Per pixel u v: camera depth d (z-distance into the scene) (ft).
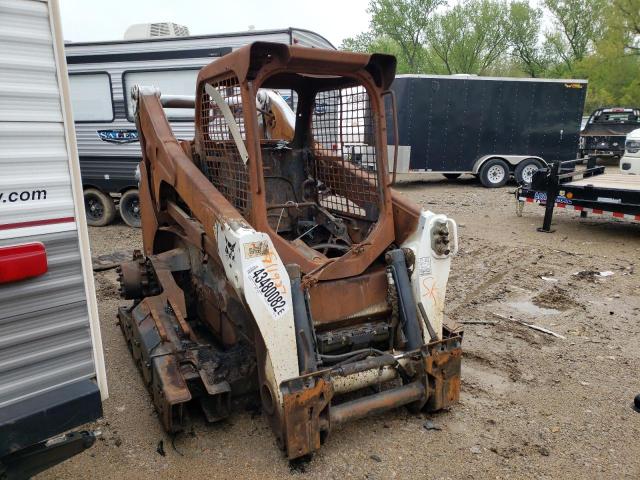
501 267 22.02
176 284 13.34
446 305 17.89
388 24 121.70
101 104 30.14
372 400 10.09
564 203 27.04
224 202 10.47
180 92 29.04
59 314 7.29
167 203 14.51
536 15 120.88
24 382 7.06
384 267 11.33
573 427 10.91
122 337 15.37
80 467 9.66
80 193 7.35
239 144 10.49
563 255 23.49
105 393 7.95
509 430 10.79
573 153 46.60
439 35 122.42
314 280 9.95
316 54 9.67
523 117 45.29
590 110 109.50
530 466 9.70
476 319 16.66
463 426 10.91
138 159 29.91
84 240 7.45
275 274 9.29
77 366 7.54
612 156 66.13
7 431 6.62
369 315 10.92
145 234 16.26
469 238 26.86
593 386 12.53
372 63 10.50
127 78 29.50
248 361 10.88
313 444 9.41
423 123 43.39
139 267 14.05
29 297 6.98
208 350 11.20
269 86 12.19
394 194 11.98
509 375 13.07
